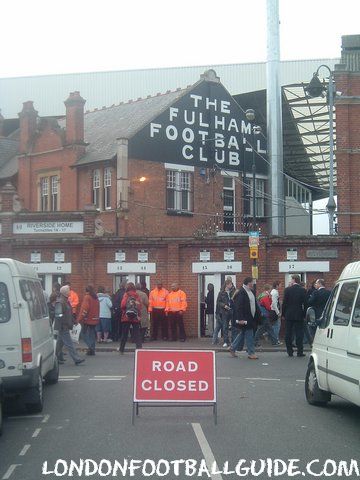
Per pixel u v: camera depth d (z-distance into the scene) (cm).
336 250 2558
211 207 4022
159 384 1048
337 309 1117
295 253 2573
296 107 4309
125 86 5853
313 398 1191
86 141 4078
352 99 3234
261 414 1120
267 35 3606
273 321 2294
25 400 1131
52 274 2747
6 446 916
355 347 989
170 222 3812
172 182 3872
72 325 1817
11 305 1104
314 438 948
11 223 2842
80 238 2708
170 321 2511
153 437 951
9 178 4250
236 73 5528
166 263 2664
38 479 762
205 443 914
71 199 3884
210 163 4038
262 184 4312
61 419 1090
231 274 2619
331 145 2867
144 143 3753
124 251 2692
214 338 2378
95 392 1351
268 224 4184
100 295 2461
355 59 3484
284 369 1683
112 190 3675
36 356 1138
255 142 4284
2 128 5094
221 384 1441
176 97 3947
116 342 2480
